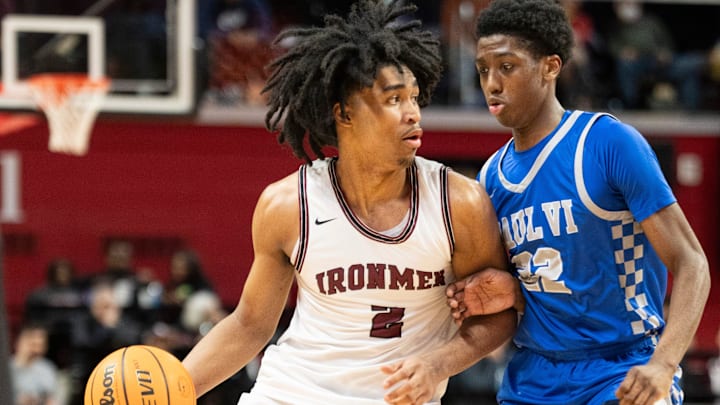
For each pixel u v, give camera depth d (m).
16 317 13.93
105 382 4.32
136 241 14.33
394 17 4.51
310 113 4.48
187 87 11.59
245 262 14.48
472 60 14.75
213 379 4.72
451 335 4.64
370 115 4.30
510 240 4.66
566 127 4.54
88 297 12.04
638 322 4.45
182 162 14.47
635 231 4.45
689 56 15.80
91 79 11.37
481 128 14.62
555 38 4.49
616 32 15.72
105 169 14.32
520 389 4.67
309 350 4.56
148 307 11.93
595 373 4.45
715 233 15.40
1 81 11.19
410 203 4.43
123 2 11.46
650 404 4.02
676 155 15.02
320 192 4.46
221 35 14.41
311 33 4.57
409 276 4.41
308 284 4.52
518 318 4.77
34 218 14.17
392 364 4.34
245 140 14.55
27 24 11.26
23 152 14.18
